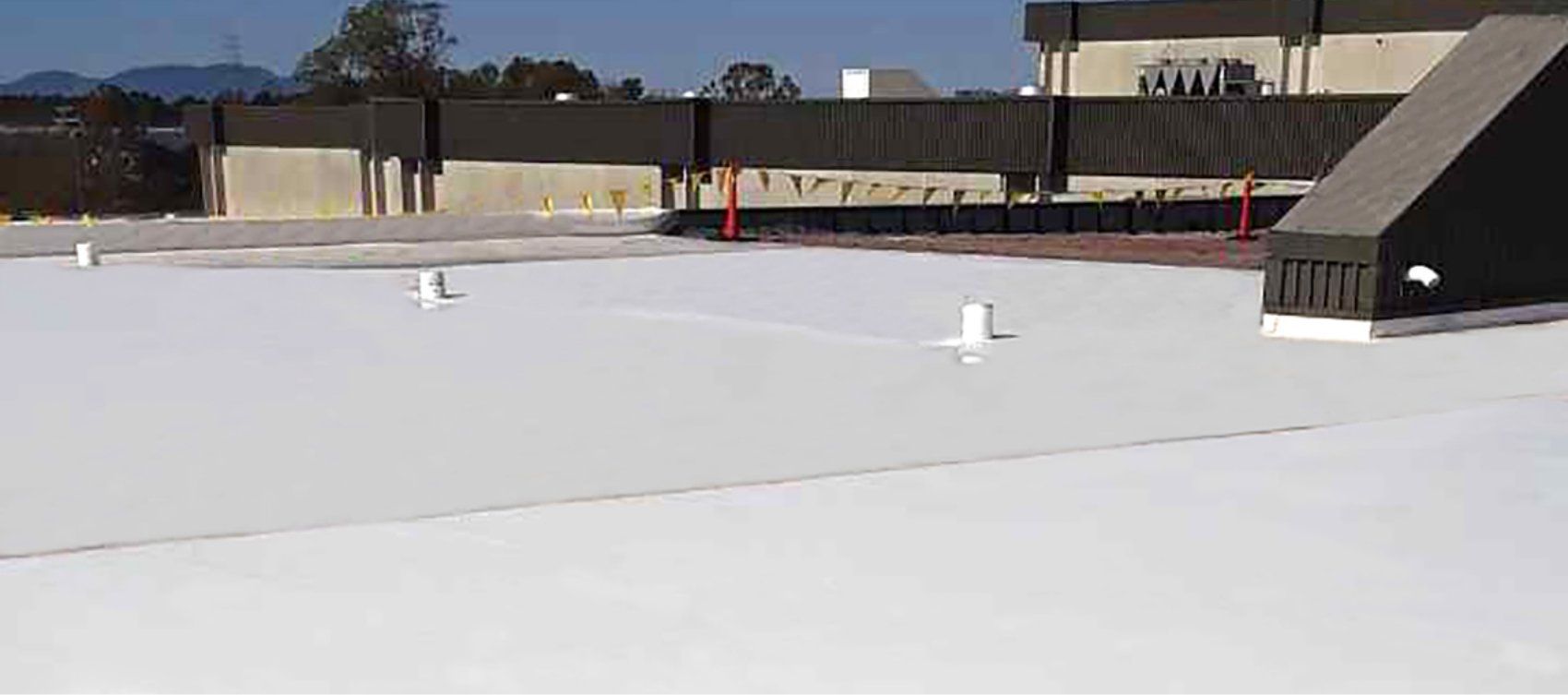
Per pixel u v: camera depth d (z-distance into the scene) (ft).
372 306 56.65
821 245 94.27
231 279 69.46
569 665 16.79
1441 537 21.93
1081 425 31.12
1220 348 43.21
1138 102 143.64
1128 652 17.17
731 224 100.63
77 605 18.92
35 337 47.06
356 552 21.33
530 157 177.37
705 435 30.25
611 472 26.76
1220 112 138.82
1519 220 47.70
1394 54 165.58
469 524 22.90
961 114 150.82
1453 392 34.96
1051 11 194.08
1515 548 21.33
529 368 39.73
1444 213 45.27
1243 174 138.00
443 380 37.63
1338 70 171.01
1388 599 19.04
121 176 316.19
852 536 22.11
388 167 193.47
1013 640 17.56
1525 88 46.88
